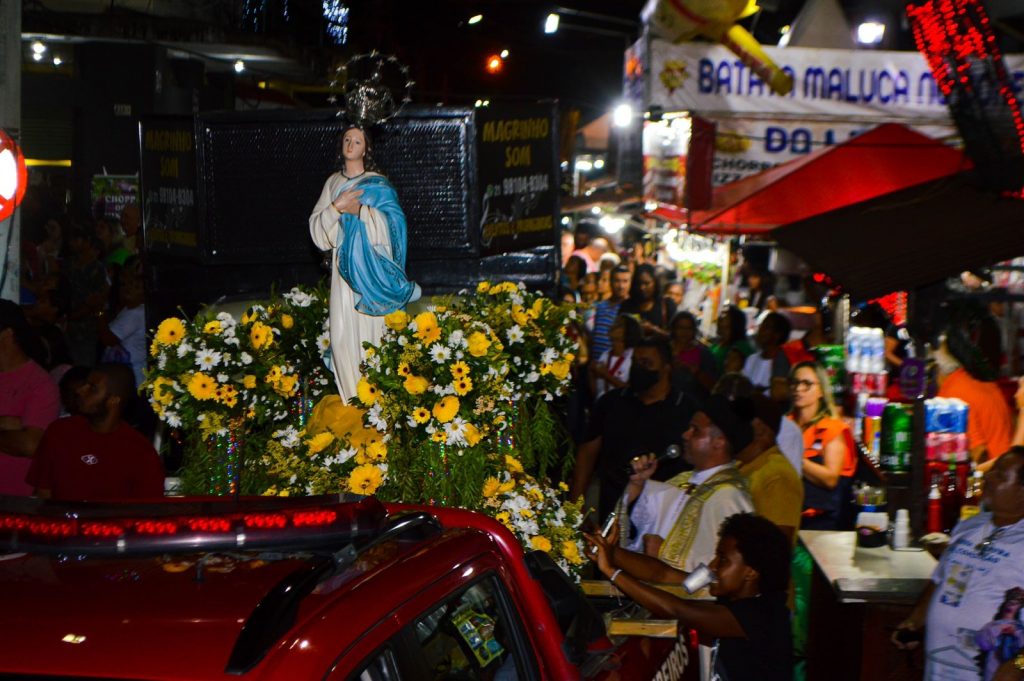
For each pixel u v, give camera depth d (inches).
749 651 183.8
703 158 471.8
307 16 661.3
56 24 545.6
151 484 221.3
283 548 107.7
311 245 276.2
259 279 282.2
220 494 204.5
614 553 208.1
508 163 275.1
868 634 233.8
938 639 200.2
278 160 274.7
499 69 935.7
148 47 622.2
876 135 468.1
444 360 190.4
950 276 308.8
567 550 198.4
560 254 287.4
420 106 263.6
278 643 85.7
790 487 242.8
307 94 771.4
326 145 273.3
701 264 627.8
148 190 300.5
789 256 574.6
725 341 463.8
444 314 201.9
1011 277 412.8
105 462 217.9
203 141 274.7
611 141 753.6
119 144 625.3
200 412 201.0
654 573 209.5
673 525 224.7
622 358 398.0
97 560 104.3
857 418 319.0
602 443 286.7
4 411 248.5
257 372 201.9
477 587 117.0
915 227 343.3
